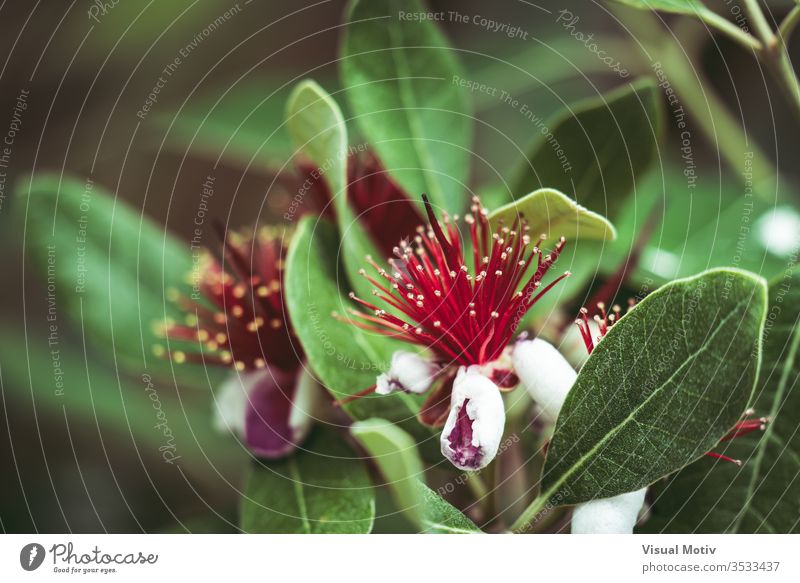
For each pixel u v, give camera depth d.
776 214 0.32
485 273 0.25
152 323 0.31
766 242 0.32
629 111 0.28
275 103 0.37
